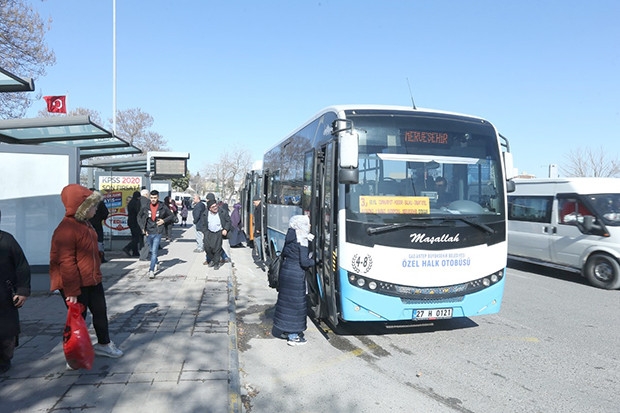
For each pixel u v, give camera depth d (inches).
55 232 181.6
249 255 632.4
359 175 236.4
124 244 583.2
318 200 274.4
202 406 158.4
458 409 174.4
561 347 249.0
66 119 341.7
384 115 249.8
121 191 585.6
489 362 225.0
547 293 396.2
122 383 175.8
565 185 462.9
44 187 326.0
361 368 215.8
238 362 209.2
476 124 263.7
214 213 451.8
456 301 238.5
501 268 248.7
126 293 333.4
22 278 185.9
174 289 350.0
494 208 252.2
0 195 319.0
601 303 358.0
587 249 430.3
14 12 637.3
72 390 168.7
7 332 181.9
